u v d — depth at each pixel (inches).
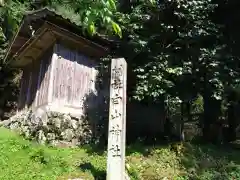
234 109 521.3
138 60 482.0
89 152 441.7
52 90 511.2
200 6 441.7
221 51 461.7
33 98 601.9
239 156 418.0
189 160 390.6
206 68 444.1
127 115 548.7
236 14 483.8
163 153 412.5
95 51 587.8
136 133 532.7
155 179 354.9
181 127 499.8
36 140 465.1
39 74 598.2
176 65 451.2
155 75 430.3
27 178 334.3
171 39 467.5
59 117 489.7
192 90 466.6
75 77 550.9
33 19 506.3
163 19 464.4
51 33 522.6
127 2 522.6
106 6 131.3
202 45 470.0
